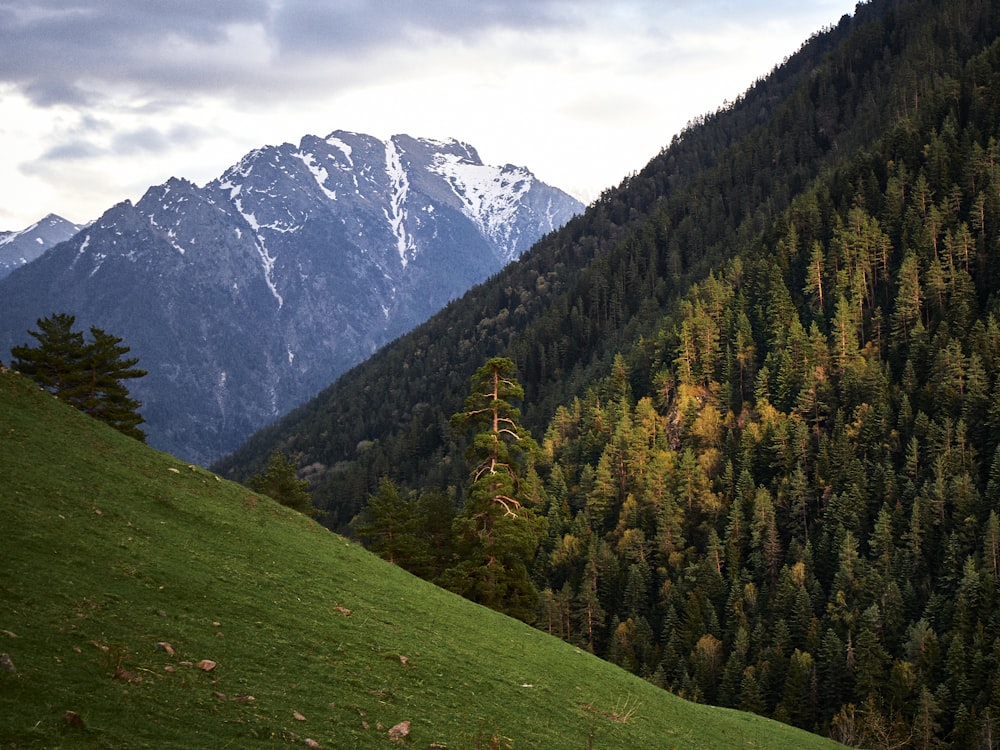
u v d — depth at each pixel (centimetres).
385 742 2152
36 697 1644
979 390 12706
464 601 4678
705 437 15225
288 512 4647
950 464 11931
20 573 2259
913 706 8794
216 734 1803
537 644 4247
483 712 2745
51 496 3022
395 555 7038
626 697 3850
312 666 2502
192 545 3228
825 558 11850
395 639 3153
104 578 2477
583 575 12650
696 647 10719
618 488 15112
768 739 4331
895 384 14112
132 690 1850
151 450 4412
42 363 6806
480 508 6238
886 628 10094
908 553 11044
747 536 12888
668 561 12962
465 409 6412
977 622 9506
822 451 13450
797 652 9838
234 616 2645
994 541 10225
